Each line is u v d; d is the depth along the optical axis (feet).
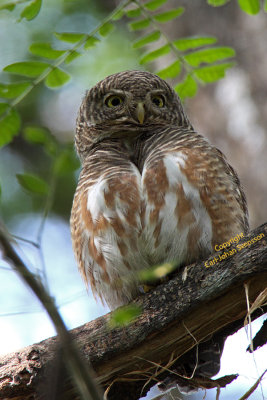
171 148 28.09
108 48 44.55
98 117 32.48
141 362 24.12
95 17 47.91
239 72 38.29
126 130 31.65
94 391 16.87
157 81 32.42
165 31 40.06
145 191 26.71
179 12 27.78
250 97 37.73
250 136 37.14
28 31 48.65
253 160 36.78
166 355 24.16
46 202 21.75
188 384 26.53
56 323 16.53
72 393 22.62
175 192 26.45
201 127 38.99
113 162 29.35
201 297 23.20
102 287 28.14
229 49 28.32
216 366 26.53
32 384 23.58
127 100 31.76
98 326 24.00
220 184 26.91
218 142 38.22
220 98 38.52
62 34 26.81
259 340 24.47
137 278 27.12
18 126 26.66
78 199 28.40
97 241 27.02
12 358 23.93
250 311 22.52
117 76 32.73
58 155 23.59
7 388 23.67
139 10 27.50
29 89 26.63
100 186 27.30
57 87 27.27
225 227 26.55
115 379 24.30
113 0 47.78
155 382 25.14
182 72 37.14
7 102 26.45
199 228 26.30
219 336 25.41
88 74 44.27
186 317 23.53
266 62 37.81
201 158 27.22
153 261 26.99
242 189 30.37
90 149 33.06
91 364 23.86
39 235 18.01
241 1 27.66
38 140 24.00
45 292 16.62
